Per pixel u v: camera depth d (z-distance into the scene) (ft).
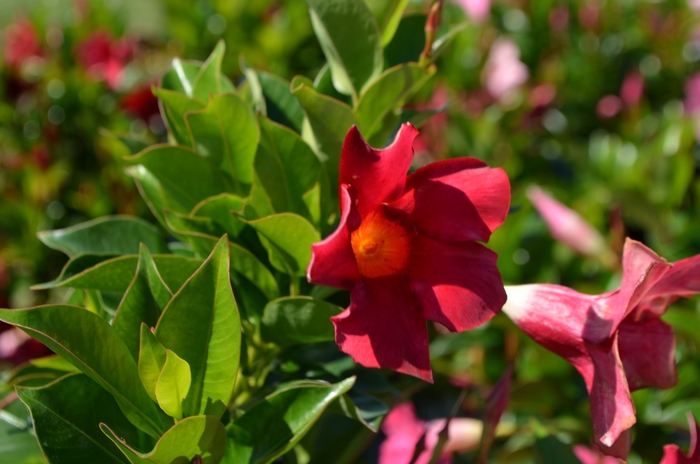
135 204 3.12
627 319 1.46
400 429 2.10
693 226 2.37
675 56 3.96
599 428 1.35
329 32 1.51
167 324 1.31
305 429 1.33
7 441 1.49
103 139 3.23
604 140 3.09
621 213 2.64
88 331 1.30
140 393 1.34
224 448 1.32
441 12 1.51
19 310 1.26
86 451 1.32
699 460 1.45
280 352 1.54
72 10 4.28
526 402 2.00
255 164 1.47
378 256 1.35
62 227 3.32
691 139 2.82
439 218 1.35
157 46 4.17
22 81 3.61
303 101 1.44
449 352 2.26
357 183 1.31
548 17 4.12
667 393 2.04
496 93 3.71
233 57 3.73
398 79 1.49
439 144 3.10
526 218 2.55
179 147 1.53
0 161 3.45
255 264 1.49
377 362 1.29
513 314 1.48
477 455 1.57
